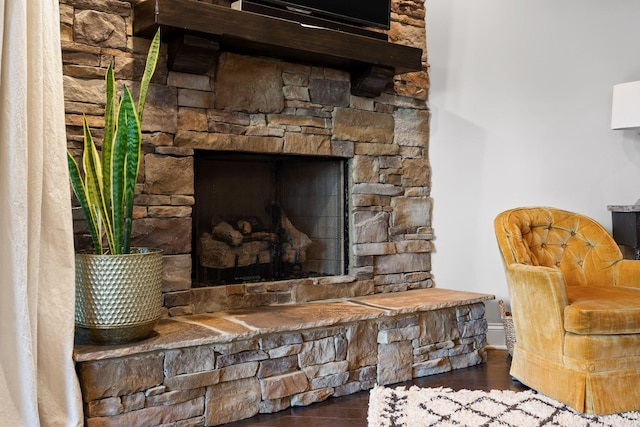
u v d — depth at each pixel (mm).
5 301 1893
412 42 3463
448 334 3057
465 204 3592
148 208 2600
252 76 2881
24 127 1900
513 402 2490
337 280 3184
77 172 2160
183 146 2689
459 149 3588
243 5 2662
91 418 2047
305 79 3057
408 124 3463
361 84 3164
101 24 2488
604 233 3119
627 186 3566
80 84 2443
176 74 2666
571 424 2240
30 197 1955
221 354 2320
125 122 2133
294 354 2518
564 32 3580
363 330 2744
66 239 2064
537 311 2574
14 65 1883
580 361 2373
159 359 2178
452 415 2346
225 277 2975
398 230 3428
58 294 2031
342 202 3312
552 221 3133
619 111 3268
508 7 3578
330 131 3156
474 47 3580
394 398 2568
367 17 3078
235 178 3014
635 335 2404
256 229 3088
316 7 2881
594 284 3021
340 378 2656
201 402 2273
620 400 2354
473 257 3604
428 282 3549
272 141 2949
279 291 3012
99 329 2135
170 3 2361
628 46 3562
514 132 3594
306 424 2324
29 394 1908
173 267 2676
